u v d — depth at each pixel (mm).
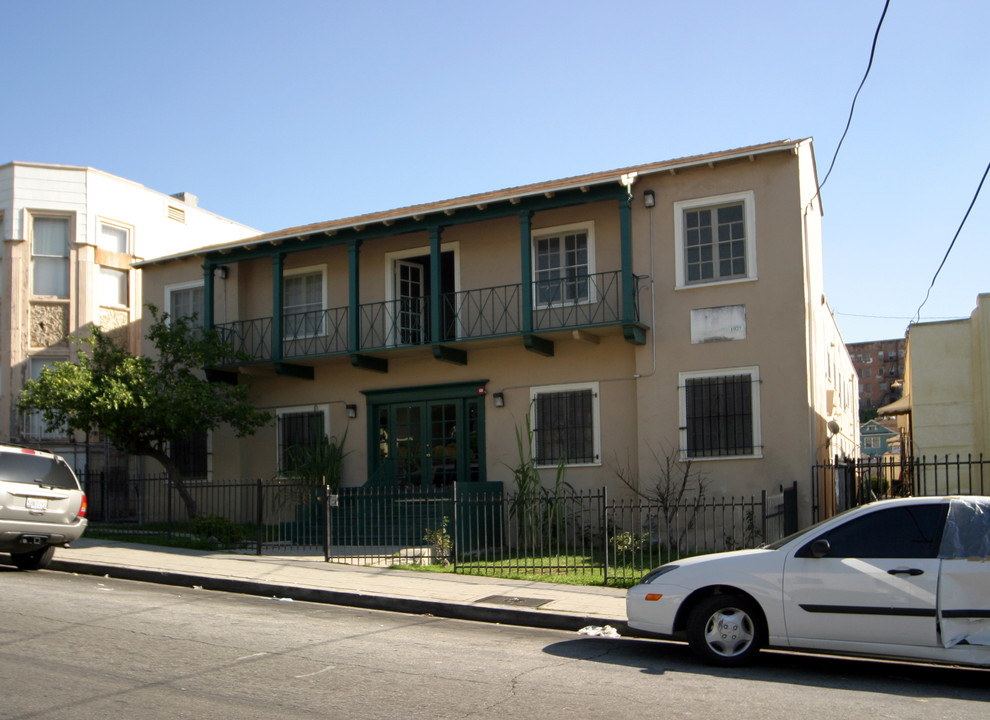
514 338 17656
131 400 17328
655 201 17359
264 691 6902
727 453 16328
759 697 7000
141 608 10469
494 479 18516
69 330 24109
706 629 8141
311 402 20719
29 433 23531
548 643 9250
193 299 22578
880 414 26703
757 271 16484
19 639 8484
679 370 16859
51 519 13125
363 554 15414
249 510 21047
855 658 8641
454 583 12602
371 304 19125
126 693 6754
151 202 26719
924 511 7832
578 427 17891
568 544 17266
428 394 19516
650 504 16688
